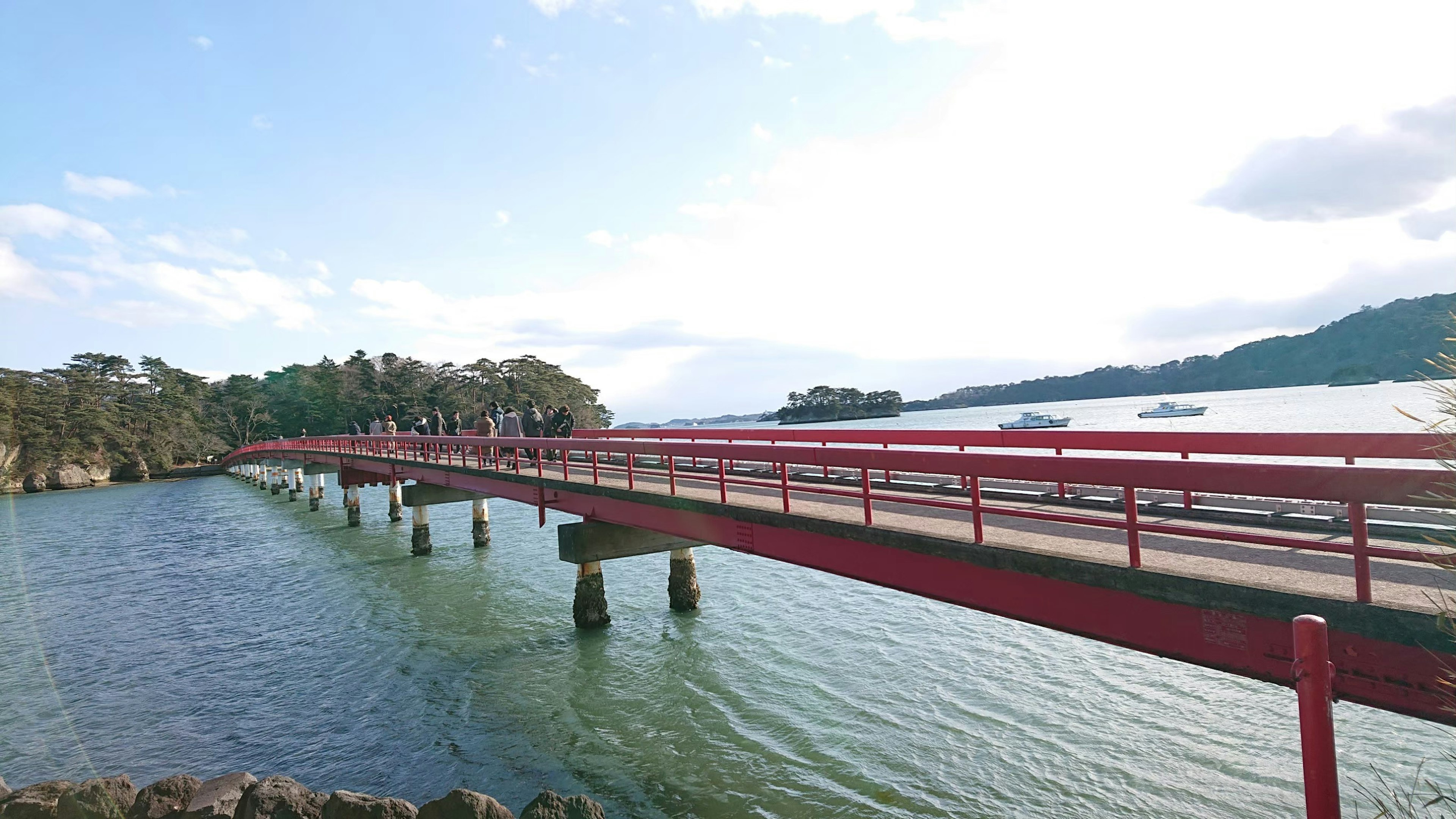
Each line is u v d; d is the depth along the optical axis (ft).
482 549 89.15
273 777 27.45
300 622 61.46
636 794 30.22
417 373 402.31
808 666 43.11
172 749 37.40
